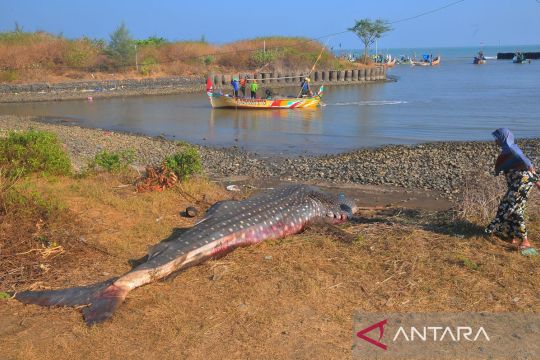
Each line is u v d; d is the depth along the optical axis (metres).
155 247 6.82
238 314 5.65
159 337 5.20
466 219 8.74
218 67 61.84
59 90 48.75
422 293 6.23
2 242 7.25
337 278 6.59
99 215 8.76
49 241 7.43
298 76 58.78
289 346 5.07
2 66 51.31
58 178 10.99
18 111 37.09
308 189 9.66
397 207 11.09
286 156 19.81
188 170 11.49
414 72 82.38
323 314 5.71
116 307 5.67
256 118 32.09
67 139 22.44
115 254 7.28
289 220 8.44
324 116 32.28
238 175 15.66
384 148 20.78
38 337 5.18
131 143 22.28
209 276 6.61
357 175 15.42
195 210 9.18
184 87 53.03
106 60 57.12
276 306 5.84
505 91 46.22
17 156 10.84
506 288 6.34
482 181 9.67
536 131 24.75
